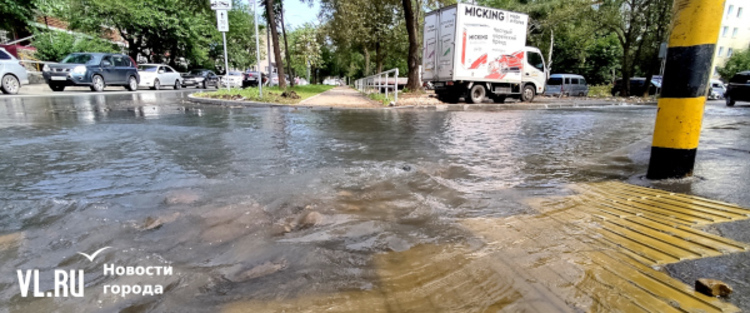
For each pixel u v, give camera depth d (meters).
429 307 1.42
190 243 1.94
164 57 29.91
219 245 1.92
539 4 31.58
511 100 18.19
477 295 1.50
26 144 4.75
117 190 2.83
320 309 1.40
